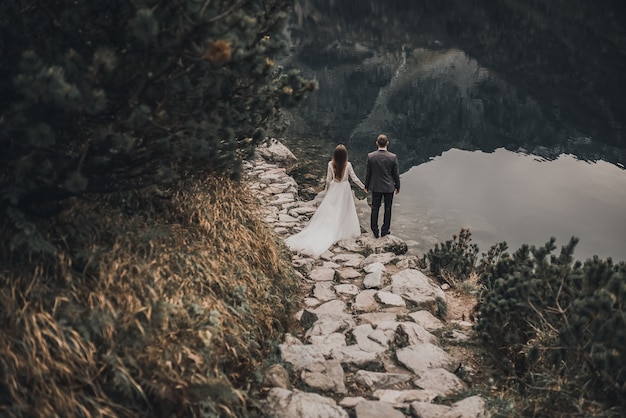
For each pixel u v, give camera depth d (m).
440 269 8.38
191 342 4.10
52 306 3.74
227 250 6.00
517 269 5.97
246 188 7.73
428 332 6.02
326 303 6.98
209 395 3.89
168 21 3.35
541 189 13.53
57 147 4.02
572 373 4.50
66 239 4.34
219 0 3.44
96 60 3.40
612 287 4.27
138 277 4.36
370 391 4.94
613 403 4.21
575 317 4.27
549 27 39.50
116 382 3.49
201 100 4.07
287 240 9.31
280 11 4.46
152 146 4.04
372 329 6.11
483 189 13.49
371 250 9.30
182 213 5.86
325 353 5.47
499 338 5.30
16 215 3.76
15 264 3.91
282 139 17.03
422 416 4.36
